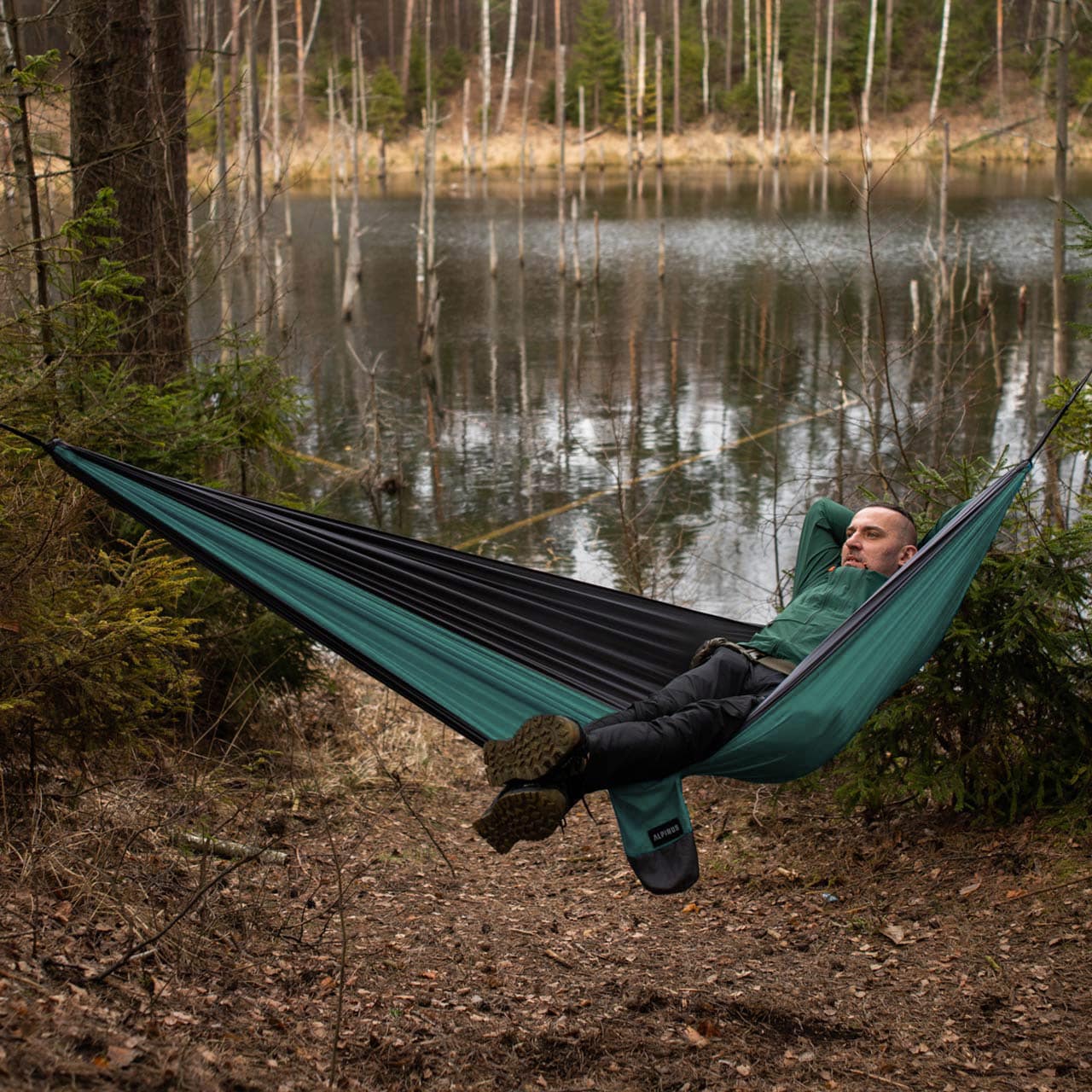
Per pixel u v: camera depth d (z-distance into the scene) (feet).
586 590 13.23
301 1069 10.74
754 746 11.31
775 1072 11.72
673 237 118.62
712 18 227.40
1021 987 12.90
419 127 193.47
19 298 18.20
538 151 191.52
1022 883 15.15
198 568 20.76
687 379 64.23
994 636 16.58
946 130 57.52
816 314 80.12
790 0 194.18
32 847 13.07
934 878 16.11
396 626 12.44
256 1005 11.97
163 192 25.03
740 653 12.74
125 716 14.69
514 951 15.05
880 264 98.99
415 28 198.18
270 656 21.88
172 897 14.01
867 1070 11.73
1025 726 17.13
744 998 13.39
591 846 19.71
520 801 10.44
